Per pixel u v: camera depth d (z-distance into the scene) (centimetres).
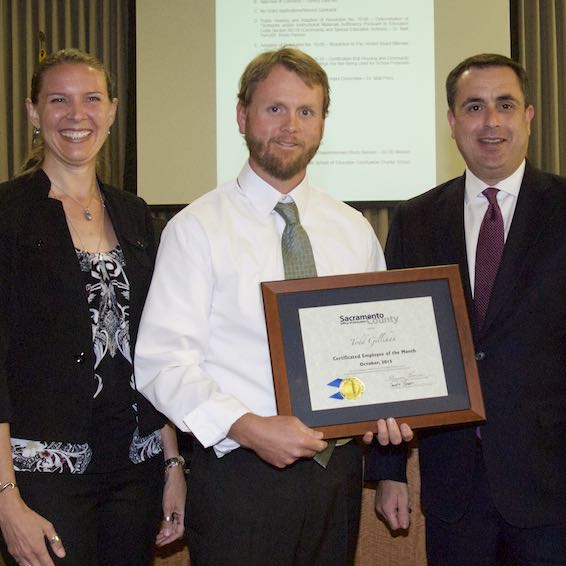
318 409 172
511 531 195
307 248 183
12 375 178
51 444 178
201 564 176
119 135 450
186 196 439
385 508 214
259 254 180
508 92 203
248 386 175
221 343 177
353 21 429
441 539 203
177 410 167
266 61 182
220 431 164
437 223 210
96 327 185
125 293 192
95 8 449
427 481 205
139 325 190
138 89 438
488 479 191
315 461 176
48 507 176
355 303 178
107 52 448
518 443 190
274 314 173
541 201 201
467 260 204
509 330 192
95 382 183
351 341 176
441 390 178
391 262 216
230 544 171
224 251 178
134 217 204
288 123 178
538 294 192
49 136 195
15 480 174
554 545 190
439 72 431
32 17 445
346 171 432
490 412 192
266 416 173
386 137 432
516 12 439
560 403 192
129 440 190
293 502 173
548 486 189
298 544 175
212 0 433
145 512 193
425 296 182
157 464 198
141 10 437
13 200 185
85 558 180
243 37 432
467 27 431
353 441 186
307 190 192
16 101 443
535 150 448
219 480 173
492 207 204
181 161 438
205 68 435
